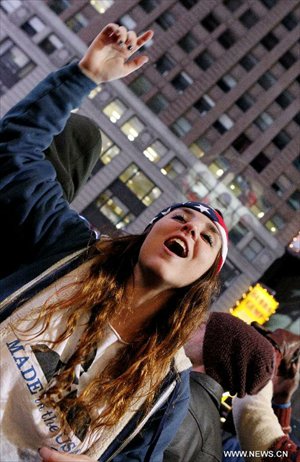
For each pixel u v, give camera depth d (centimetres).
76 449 150
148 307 175
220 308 2636
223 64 3031
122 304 169
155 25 3023
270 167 2994
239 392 240
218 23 3108
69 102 185
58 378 146
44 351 149
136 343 168
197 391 235
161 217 190
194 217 180
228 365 240
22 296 160
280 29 3133
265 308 2488
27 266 175
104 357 161
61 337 151
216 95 3006
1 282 171
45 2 2908
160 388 171
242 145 3020
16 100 2694
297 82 3123
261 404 243
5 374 145
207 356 243
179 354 182
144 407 166
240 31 3088
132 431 164
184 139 2900
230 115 3009
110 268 172
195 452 219
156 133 2795
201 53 3052
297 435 469
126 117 2766
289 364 275
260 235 2805
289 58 3130
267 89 3081
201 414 227
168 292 177
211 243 177
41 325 153
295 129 3083
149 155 2788
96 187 2653
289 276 2855
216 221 181
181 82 3003
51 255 179
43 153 206
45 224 180
